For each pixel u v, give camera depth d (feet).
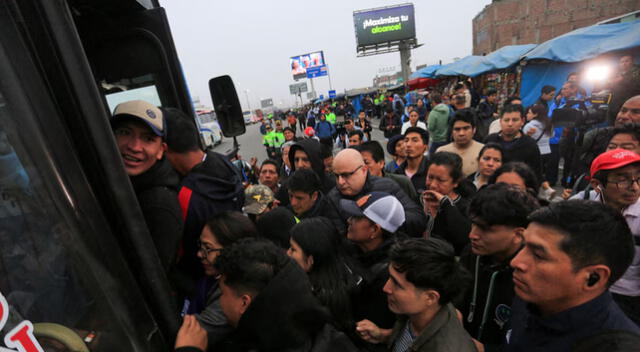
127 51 6.71
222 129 8.48
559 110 15.69
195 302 4.55
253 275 3.06
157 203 3.64
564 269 2.92
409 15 98.43
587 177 9.04
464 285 3.77
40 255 2.03
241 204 5.47
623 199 5.74
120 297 2.48
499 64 37.37
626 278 5.86
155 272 3.00
